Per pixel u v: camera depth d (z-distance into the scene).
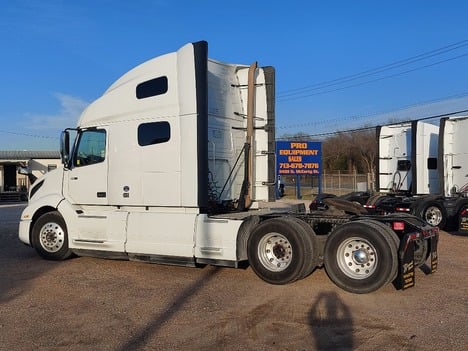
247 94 9.61
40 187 10.28
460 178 14.68
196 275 8.46
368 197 16.42
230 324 5.80
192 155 8.39
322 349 4.98
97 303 6.75
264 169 9.58
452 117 14.79
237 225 7.98
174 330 5.61
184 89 8.51
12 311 6.39
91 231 9.33
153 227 8.66
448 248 11.34
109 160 9.30
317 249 7.67
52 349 5.05
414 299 6.83
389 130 17.84
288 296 7.03
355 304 6.60
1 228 16.72
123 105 9.22
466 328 5.58
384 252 6.96
